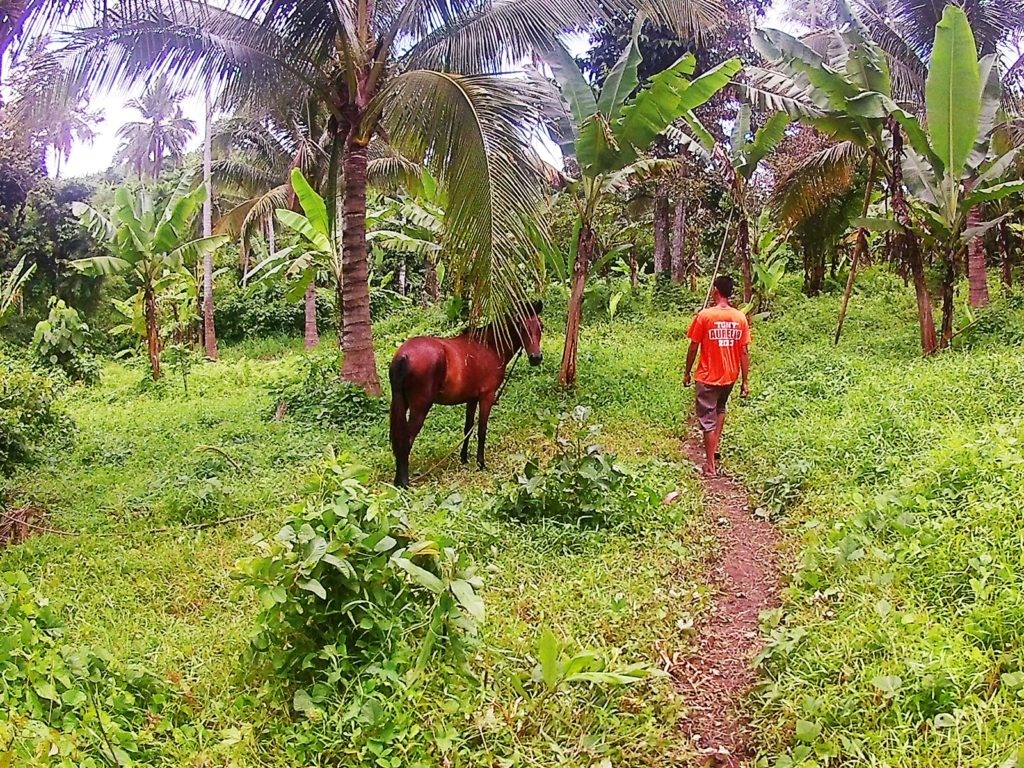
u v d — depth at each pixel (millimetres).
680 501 6207
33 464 7703
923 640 3455
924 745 2938
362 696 3383
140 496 6719
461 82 7445
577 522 5543
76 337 15008
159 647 4047
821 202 15922
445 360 7043
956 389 7434
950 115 9484
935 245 10641
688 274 21531
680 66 8852
